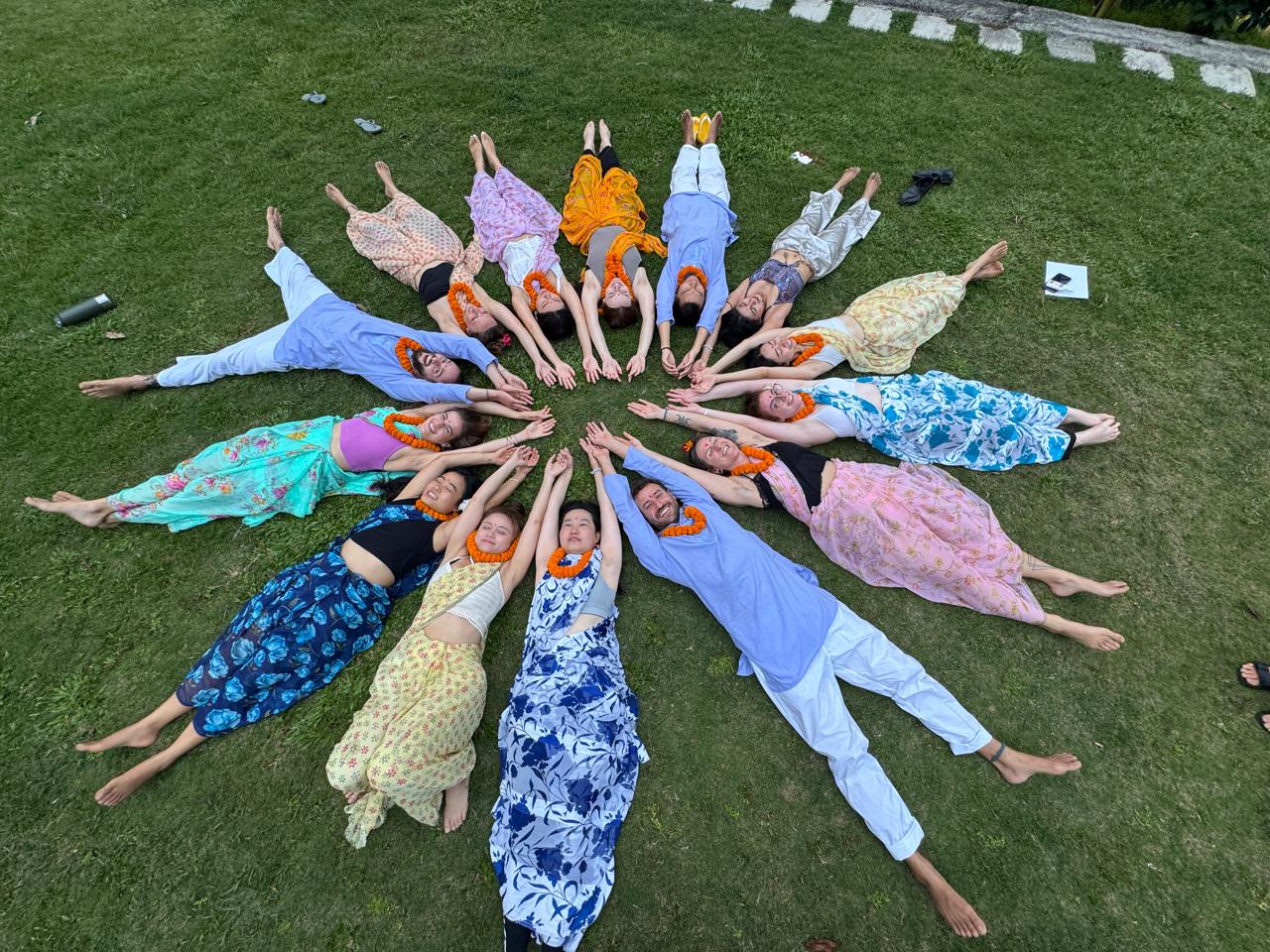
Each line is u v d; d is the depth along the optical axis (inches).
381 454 147.7
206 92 214.2
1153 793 123.3
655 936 114.7
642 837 121.6
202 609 139.9
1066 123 208.7
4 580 140.2
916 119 210.1
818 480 142.7
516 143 205.8
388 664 124.5
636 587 143.5
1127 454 156.1
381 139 206.1
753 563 131.4
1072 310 176.1
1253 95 214.8
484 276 183.8
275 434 145.9
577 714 118.3
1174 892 115.6
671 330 178.2
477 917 115.5
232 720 123.7
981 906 116.0
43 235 185.9
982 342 172.6
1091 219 190.5
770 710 132.0
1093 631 131.7
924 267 184.9
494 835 116.3
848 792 119.3
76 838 118.8
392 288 182.2
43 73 217.9
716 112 210.5
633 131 207.9
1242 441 157.1
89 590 140.2
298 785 124.3
